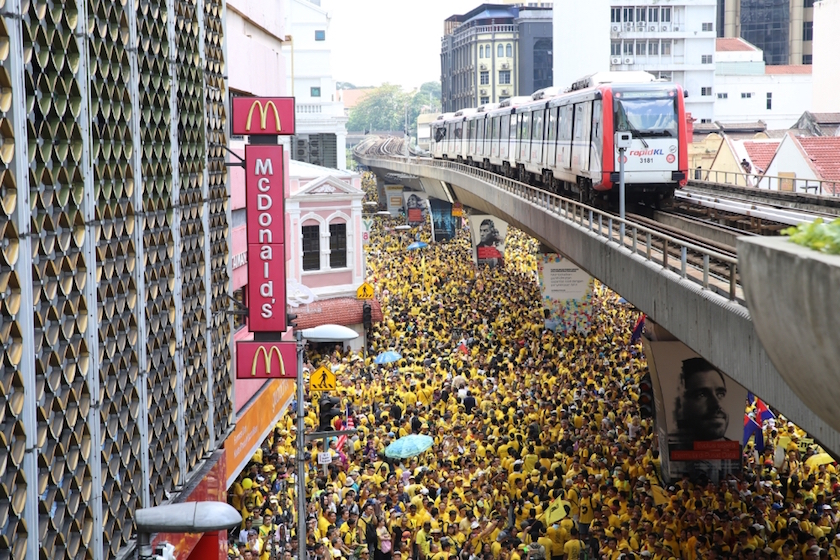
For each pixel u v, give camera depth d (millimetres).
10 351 11148
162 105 17016
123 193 15141
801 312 8281
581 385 33688
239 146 28031
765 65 139250
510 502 25094
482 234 68500
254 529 23609
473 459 27609
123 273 15062
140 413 15578
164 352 17203
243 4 28453
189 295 18859
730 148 77000
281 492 25297
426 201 100000
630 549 21188
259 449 29031
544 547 21266
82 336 13117
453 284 60281
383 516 23266
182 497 17359
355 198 50125
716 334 16266
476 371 36312
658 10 121062
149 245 16406
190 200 18938
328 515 23734
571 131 37781
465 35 178875
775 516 22953
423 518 22719
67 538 12836
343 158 107625
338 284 50156
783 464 27047
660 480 27531
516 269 70750
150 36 16344
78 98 13086
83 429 13203
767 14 143750
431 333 45594
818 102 93625
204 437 19734
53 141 12445
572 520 22094
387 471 26281
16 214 11188
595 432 29188
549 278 46750
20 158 11195
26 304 11312
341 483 25953
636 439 30016
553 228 32875
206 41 20375
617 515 23078
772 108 122125
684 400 27969
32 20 11867
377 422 32375
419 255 75438
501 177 46406
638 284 21641
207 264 19703
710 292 16922
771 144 77625
